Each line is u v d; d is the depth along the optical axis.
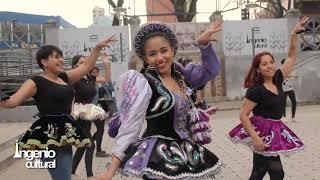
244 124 5.76
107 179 3.67
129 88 3.77
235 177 8.16
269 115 5.80
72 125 5.42
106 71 8.02
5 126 16.64
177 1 29.48
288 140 5.77
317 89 24.39
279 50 24.59
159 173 3.68
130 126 3.72
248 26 24.70
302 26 6.07
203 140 3.99
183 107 3.95
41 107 5.33
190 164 3.81
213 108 4.28
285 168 8.73
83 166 9.38
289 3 30.23
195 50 24.00
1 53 21.84
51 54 5.41
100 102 9.89
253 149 5.82
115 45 23.84
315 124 15.23
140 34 4.00
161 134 3.89
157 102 3.86
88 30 24.12
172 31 4.03
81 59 7.81
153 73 3.97
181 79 4.08
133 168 3.71
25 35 24.72
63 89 5.36
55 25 24.09
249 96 5.77
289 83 15.89
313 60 24.41
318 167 8.77
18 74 19.86
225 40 24.73
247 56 24.78
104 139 13.31
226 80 24.84
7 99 5.02
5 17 25.92
